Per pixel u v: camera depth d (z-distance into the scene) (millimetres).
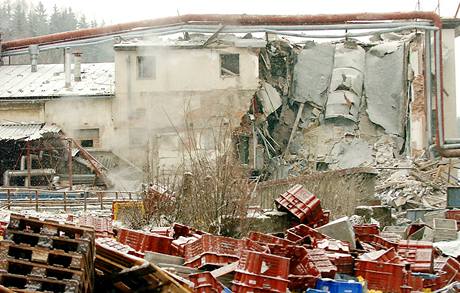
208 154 27359
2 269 7914
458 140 44656
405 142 57250
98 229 17562
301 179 33344
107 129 53188
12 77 56500
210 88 52875
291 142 57500
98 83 55031
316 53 59250
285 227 21688
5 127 52219
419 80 54969
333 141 57844
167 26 49250
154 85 53188
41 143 50938
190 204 22297
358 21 45500
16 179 50000
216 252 13969
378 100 58375
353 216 28156
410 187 45094
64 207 35438
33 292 7785
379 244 18656
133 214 24094
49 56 97062
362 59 59500
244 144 52750
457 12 55938
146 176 29312
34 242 8258
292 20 46000
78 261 8023
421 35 55906
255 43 52906
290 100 58469
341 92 58406
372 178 35656
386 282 13664
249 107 52781
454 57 56094
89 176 49625
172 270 12641
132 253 12945
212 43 52938
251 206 24094
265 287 11250
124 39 53781
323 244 15828
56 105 53469
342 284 12047
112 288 8883
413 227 24609
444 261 16938
